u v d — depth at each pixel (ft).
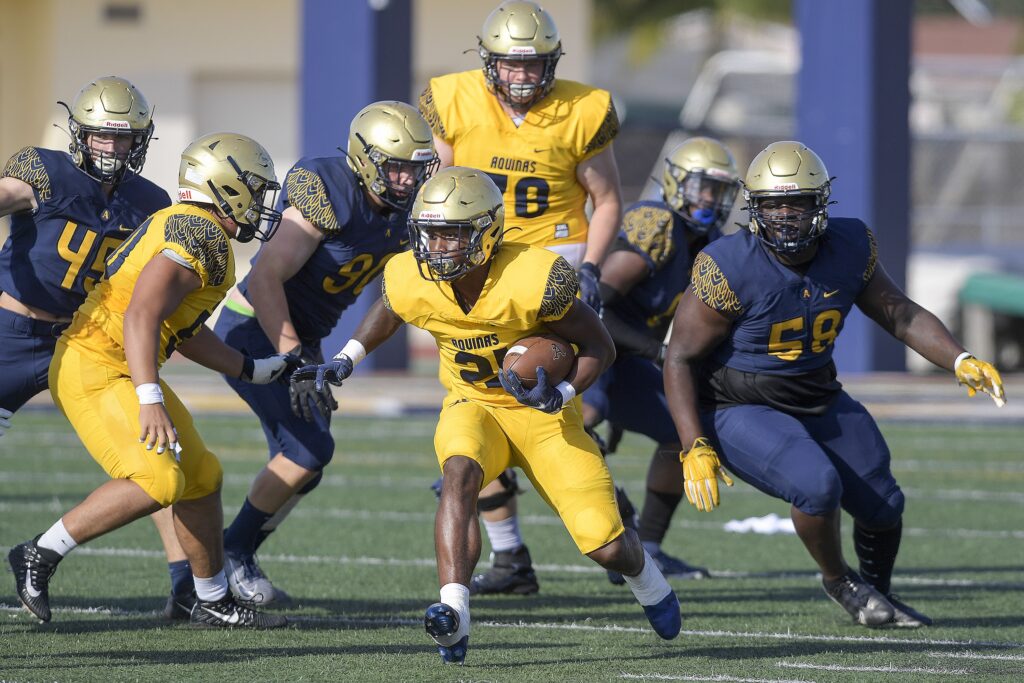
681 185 66.44
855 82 166.09
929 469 108.78
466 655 50.96
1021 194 244.83
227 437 120.98
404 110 57.72
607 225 66.13
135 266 50.75
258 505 59.72
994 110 297.33
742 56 326.65
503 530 65.00
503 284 47.93
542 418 49.37
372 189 57.93
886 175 166.61
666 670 48.65
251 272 59.00
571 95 65.77
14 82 223.30
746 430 55.72
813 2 168.55
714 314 54.85
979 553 75.97
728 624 57.98
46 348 56.70
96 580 64.90
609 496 48.62
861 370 171.73
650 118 325.21
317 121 168.66
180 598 56.80
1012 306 189.78
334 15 167.02
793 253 53.98
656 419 66.64
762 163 53.26
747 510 91.71
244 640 53.26
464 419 49.26
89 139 54.75
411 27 168.66
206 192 51.72
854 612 57.52
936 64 305.73
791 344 55.57
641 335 66.13
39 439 119.65
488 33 63.46
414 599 62.44
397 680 46.62
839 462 56.80
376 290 161.38
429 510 88.43
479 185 47.01
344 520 84.38
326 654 50.88
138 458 50.49
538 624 57.98
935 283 200.64
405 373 176.35
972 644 53.83
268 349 61.46
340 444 119.44
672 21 351.05
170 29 215.72
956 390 160.86
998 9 461.78
